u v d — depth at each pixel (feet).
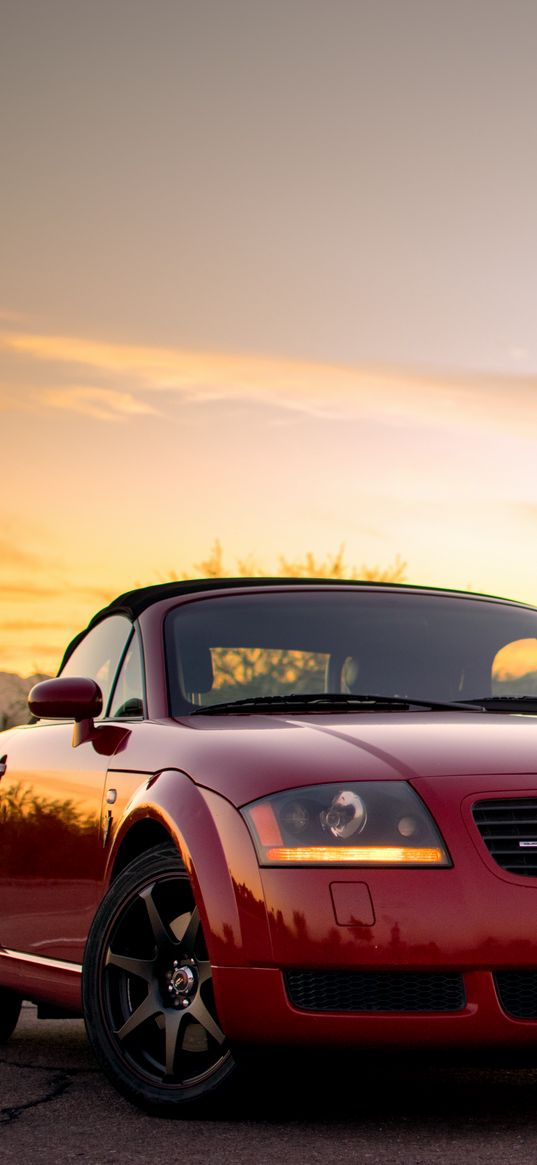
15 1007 18.11
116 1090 12.98
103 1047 13.09
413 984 11.51
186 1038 13.06
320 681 15.37
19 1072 15.37
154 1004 12.80
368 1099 13.02
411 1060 11.66
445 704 14.84
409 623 16.28
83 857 14.65
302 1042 11.62
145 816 13.15
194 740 13.35
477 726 13.33
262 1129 11.91
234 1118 12.35
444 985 11.51
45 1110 12.94
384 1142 11.33
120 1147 11.37
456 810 11.76
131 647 16.06
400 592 17.03
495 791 11.86
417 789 11.89
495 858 11.66
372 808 11.77
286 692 15.16
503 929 11.41
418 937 11.39
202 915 12.06
